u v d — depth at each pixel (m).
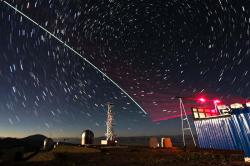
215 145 14.87
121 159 9.32
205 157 9.74
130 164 8.37
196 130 16.78
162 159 9.30
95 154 10.65
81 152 11.31
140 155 10.32
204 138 15.95
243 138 13.06
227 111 14.55
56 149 12.52
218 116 15.02
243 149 12.95
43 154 10.70
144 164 8.36
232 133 13.86
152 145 15.95
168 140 15.46
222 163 8.53
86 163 8.52
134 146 14.62
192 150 12.05
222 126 14.63
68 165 8.12
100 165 8.16
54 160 9.16
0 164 8.26
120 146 14.75
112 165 8.16
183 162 8.73
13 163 8.56
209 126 15.68
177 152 11.24
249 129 12.80
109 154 10.51
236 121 13.73
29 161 9.00
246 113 13.19
